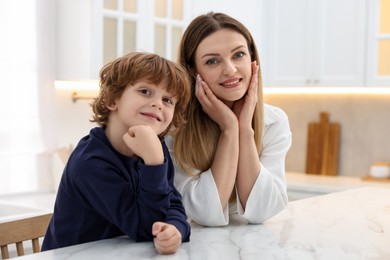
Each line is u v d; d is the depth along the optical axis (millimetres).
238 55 1350
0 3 2533
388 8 3107
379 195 1773
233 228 1261
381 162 3422
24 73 2627
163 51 2869
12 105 2578
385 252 1025
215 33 1333
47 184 2758
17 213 2357
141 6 2707
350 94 3600
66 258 938
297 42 3391
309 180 3373
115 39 2641
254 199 1311
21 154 2619
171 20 2869
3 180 2557
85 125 2971
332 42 3262
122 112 1042
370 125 3527
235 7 3223
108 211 1038
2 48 2543
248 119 1374
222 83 1339
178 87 1054
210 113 1356
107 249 1007
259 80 1449
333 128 3643
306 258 970
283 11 3438
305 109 3775
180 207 1121
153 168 1015
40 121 2691
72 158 1066
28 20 2639
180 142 1349
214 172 1315
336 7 3238
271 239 1127
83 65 2631
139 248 1017
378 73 3137
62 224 1101
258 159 1355
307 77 3355
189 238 1099
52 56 2746
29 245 1970
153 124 1039
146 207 1032
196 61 1371
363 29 3146
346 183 3238
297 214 1438
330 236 1162
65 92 2867
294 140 3824
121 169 1047
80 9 2631
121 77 1021
